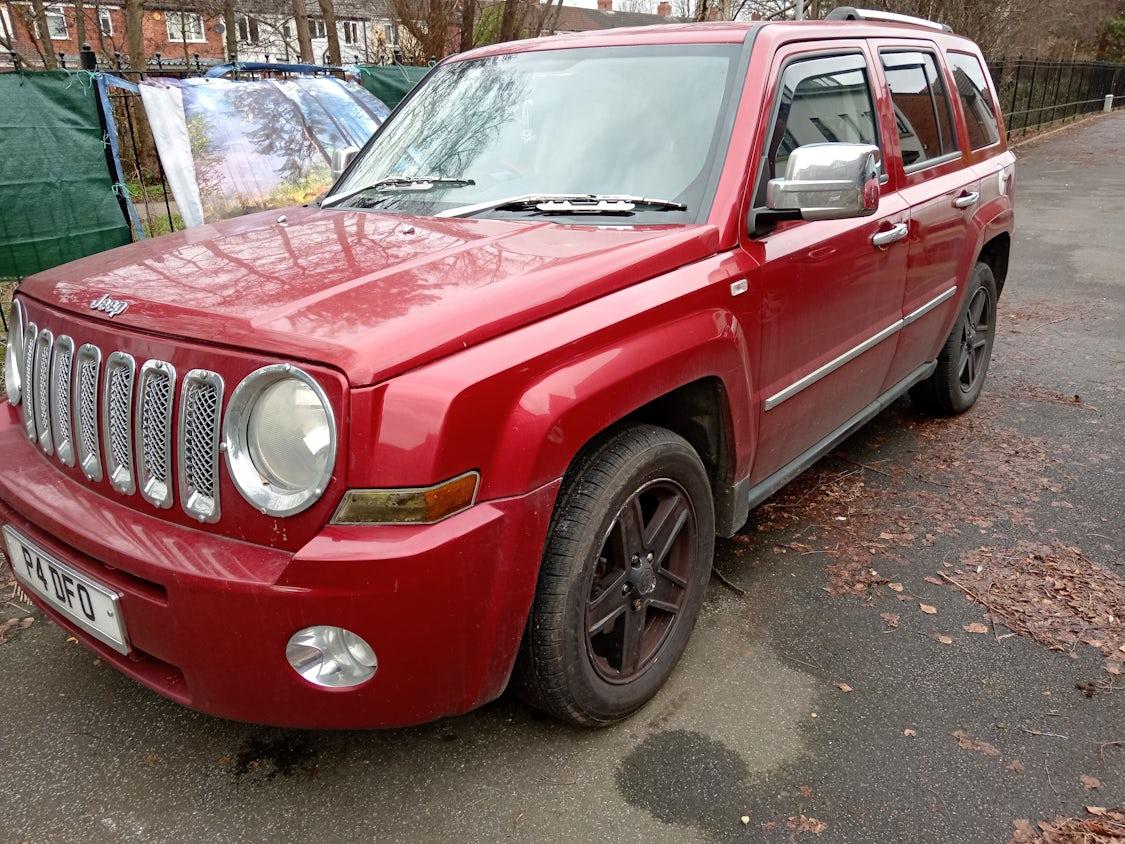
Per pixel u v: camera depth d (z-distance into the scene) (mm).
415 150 3344
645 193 2793
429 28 14422
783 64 3047
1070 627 3020
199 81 6836
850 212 2551
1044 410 5184
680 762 2408
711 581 3348
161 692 2086
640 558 2486
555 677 2252
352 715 1975
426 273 2193
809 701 2662
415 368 1870
